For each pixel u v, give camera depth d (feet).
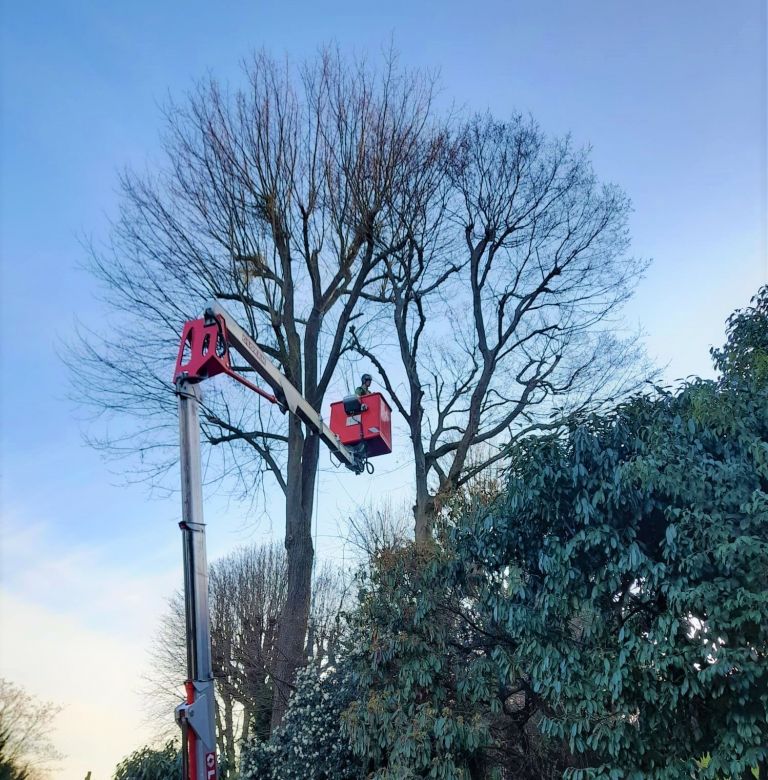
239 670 58.23
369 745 34.50
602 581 29.17
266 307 51.85
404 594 36.73
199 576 20.56
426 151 53.57
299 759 39.65
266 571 74.23
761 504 25.81
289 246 53.16
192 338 23.66
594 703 28.35
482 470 50.72
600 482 29.48
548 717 31.65
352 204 51.72
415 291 55.16
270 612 68.33
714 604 25.93
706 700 27.61
